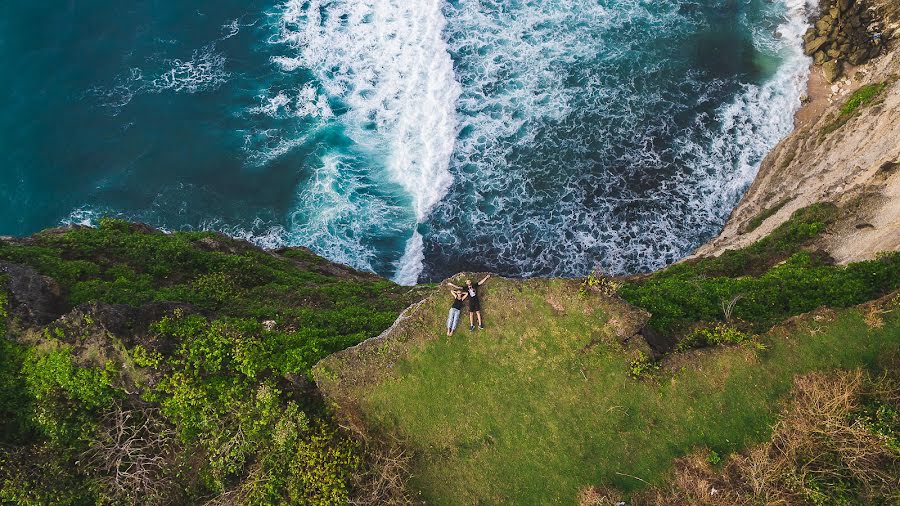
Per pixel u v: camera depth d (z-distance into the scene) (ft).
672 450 61.26
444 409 65.00
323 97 119.65
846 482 55.62
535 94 120.88
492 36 124.47
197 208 111.75
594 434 62.85
